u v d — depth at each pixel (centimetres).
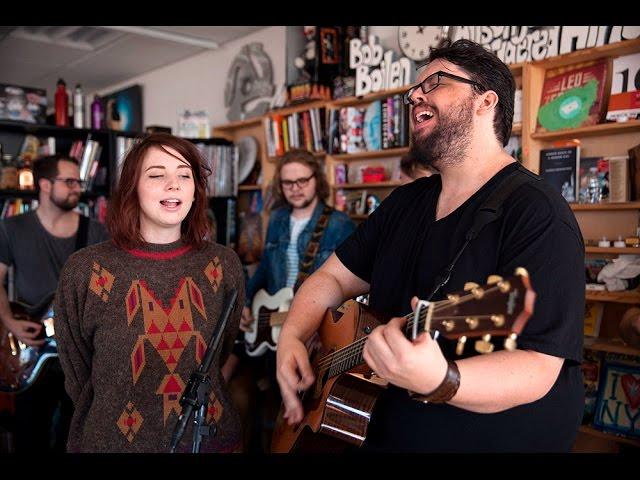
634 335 245
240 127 489
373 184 371
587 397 284
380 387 144
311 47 403
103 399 161
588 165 286
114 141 438
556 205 121
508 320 90
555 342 110
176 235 175
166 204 167
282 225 321
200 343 168
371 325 146
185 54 579
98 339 162
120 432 159
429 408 134
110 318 162
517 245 120
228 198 469
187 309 168
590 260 286
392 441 140
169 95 618
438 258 137
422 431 134
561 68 299
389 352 101
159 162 166
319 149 397
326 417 143
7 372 281
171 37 507
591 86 286
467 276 128
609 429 273
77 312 165
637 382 270
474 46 138
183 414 144
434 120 137
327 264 176
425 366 99
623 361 277
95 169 436
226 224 469
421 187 159
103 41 556
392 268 149
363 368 139
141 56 591
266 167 440
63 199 299
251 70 499
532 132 300
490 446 128
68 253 305
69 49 578
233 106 517
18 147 430
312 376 156
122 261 166
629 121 267
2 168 407
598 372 284
